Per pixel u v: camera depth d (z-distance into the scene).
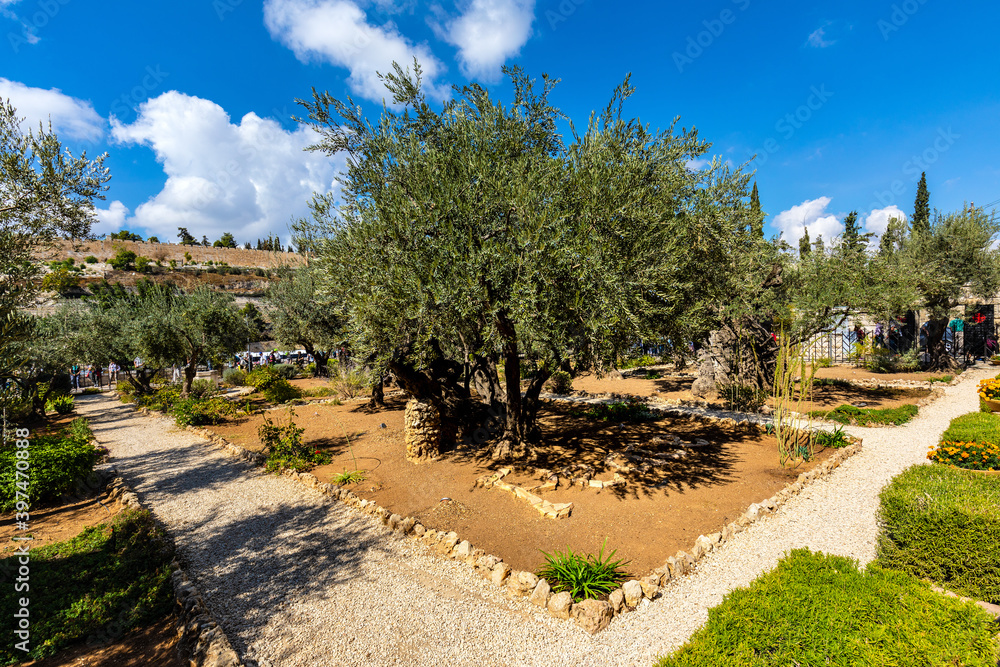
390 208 6.63
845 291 13.80
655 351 9.55
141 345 18.02
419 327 7.21
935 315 18.45
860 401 14.25
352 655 4.22
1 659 4.19
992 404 11.59
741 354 15.98
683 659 3.30
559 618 4.58
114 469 10.72
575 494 7.54
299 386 24.00
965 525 4.43
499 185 6.39
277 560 6.10
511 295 6.19
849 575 3.96
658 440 10.32
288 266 23.06
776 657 3.21
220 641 4.26
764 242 10.68
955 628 3.24
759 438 10.80
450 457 9.84
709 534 6.09
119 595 5.25
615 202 6.62
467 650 4.21
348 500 7.89
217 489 9.11
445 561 5.81
